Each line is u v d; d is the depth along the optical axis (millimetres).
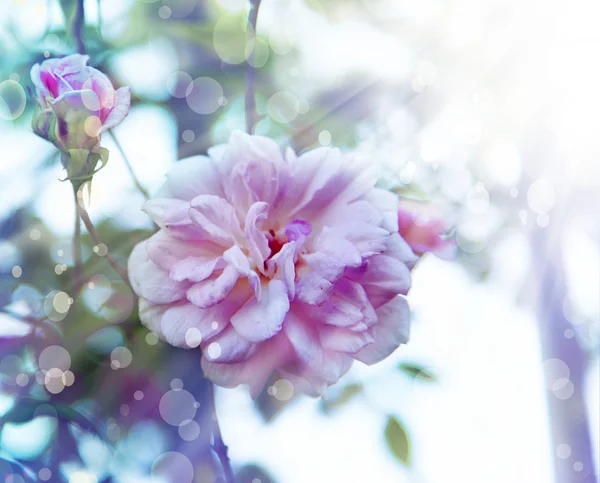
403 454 501
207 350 407
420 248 440
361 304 414
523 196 549
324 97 539
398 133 529
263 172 422
